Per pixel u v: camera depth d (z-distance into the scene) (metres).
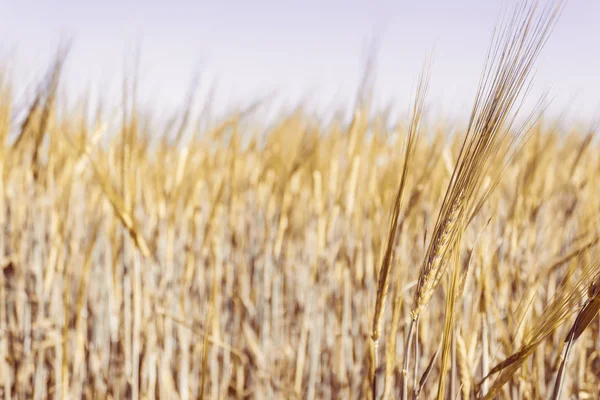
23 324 3.14
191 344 3.18
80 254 3.17
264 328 3.35
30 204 3.30
